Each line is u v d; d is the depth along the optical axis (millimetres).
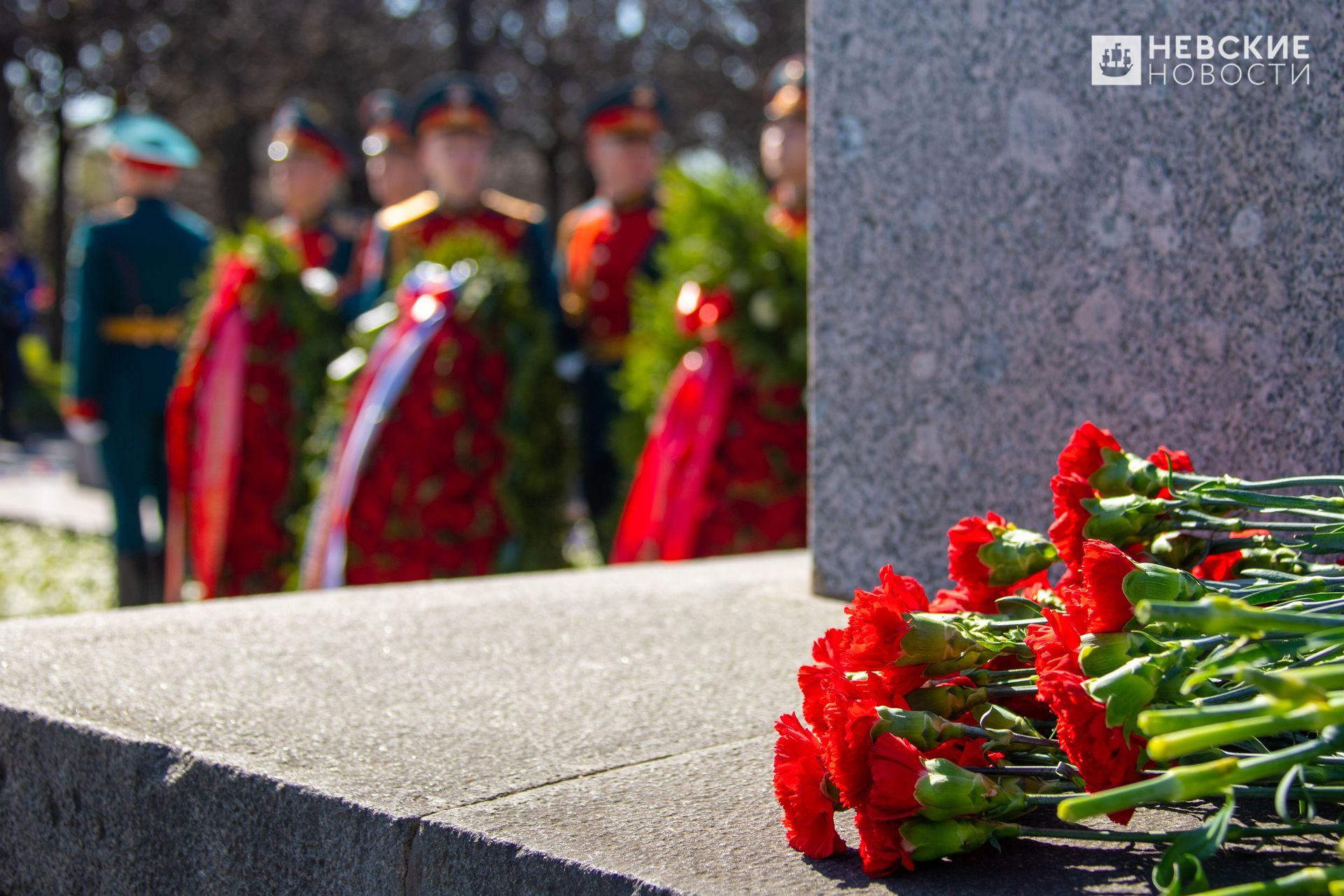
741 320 3969
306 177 6711
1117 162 1954
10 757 1598
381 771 1352
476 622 2104
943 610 1265
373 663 1820
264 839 1335
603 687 1690
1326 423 1758
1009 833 1012
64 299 18297
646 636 1989
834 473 2326
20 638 1988
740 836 1166
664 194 5062
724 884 1054
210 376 4879
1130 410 1962
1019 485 2090
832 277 2318
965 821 1003
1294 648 946
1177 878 909
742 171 4180
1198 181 1872
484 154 5758
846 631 1066
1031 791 1104
